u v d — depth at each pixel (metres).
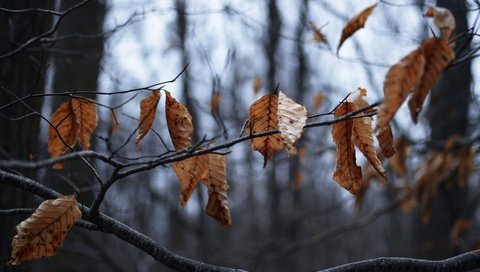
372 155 1.88
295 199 13.29
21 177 2.07
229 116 7.88
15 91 3.53
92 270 5.98
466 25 3.77
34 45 3.46
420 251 6.49
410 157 5.86
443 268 2.03
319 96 5.21
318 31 3.47
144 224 11.02
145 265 9.37
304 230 14.84
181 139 1.95
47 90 4.65
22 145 3.67
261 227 15.48
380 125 1.45
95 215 1.97
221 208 2.12
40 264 5.47
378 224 17.11
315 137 7.51
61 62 4.82
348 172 1.92
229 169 9.66
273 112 1.81
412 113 1.46
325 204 16.34
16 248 1.80
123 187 8.22
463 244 6.14
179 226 11.90
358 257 16.55
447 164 5.09
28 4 3.47
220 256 11.25
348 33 1.81
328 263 16.22
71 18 4.95
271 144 1.84
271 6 8.89
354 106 1.87
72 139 2.40
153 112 1.96
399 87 1.45
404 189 6.21
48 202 1.86
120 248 9.70
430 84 1.45
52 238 1.83
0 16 3.44
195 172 2.15
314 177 13.96
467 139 5.14
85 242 5.89
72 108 2.37
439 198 6.49
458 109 6.34
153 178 9.63
